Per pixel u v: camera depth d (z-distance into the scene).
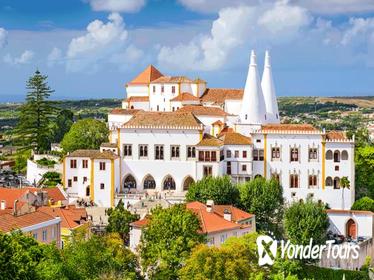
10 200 173.00
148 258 123.81
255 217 186.25
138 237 150.88
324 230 176.25
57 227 136.38
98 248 109.56
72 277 97.88
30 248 94.00
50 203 181.88
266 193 188.00
